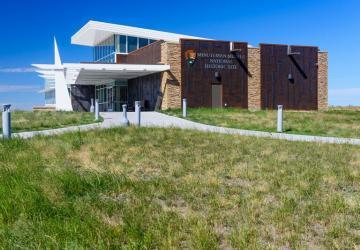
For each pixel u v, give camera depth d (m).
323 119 23.62
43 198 6.20
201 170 8.73
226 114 27.14
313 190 7.07
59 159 9.45
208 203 6.35
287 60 39.16
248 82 37.56
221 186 7.44
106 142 12.07
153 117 25.66
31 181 7.13
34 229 5.12
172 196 6.79
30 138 12.87
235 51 36.94
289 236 5.00
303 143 12.96
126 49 44.66
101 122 21.14
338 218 5.68
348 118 24.42
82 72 35.56
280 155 10.50
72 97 49.03
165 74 34.75
